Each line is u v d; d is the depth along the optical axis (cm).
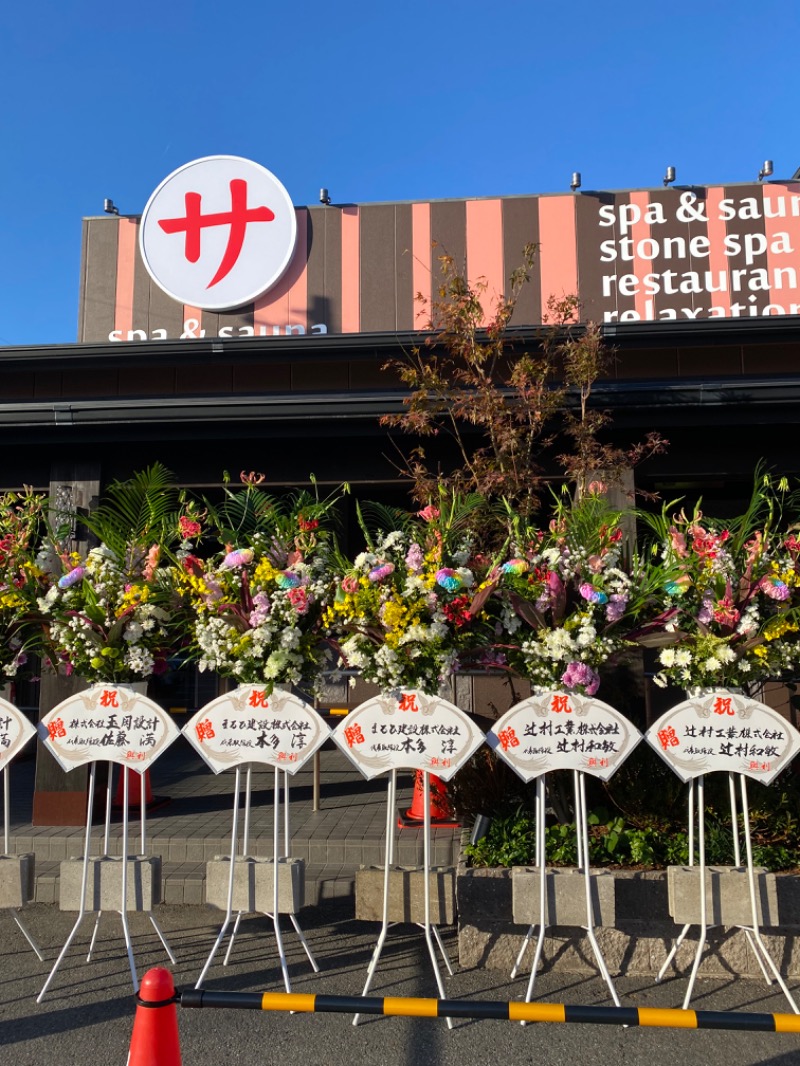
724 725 411
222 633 427
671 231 1076
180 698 1142
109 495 751
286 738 423
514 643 437
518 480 640
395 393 703
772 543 455
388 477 746
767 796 488
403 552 439
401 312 1090
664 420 689
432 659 422
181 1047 351
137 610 442
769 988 410
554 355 692
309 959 444
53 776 685
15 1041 357
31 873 455
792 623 412
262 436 731
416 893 425
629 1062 341
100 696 443
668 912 433
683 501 921
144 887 430
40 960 452
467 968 435
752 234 1066
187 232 1109
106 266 1135
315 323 1098
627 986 412
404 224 1109
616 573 426
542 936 397
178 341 724
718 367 703
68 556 484
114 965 446
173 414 715
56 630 457
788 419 679
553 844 474
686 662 411
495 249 1090
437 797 583
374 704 421
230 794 792
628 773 527
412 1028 371
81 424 721
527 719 415
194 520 470
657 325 688
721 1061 343
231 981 420
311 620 446
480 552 494
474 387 702
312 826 652
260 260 1099
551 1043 357
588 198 1091
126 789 438
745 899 402
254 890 426
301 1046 353
